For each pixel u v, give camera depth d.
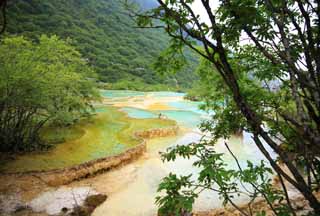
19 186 8.14
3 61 9.02
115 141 13.38
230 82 1.67
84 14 65.94
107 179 9.85
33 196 7.84
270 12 1.94
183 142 15.45
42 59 11.05
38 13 48.84
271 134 2.51
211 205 7.77
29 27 35.34
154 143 15.09
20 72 8.88
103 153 11.41
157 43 73.00
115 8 76.31
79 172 9.56
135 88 45.72
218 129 3.35
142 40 68.44
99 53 53.56
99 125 16.83
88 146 12.26
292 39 2.08
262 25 1.86
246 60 2.92
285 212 1.85
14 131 10.43
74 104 13.82
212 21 1.65
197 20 1.71
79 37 51.91
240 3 1.66
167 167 11.17
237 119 3.11
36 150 10.93
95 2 73.38
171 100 33.78
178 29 1.93
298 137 2.08
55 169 9.29
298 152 2.11
